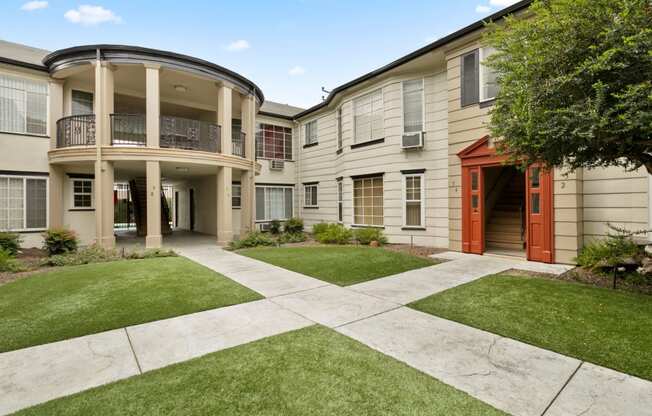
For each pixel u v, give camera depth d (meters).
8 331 3.68
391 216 11.12
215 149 11.84
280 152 16.69
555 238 7.48
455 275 6.53
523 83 4.62
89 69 10.09
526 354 3.10
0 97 9.93
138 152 9.73
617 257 5.84
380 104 11.51
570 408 2.26
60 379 2.68
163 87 12.28
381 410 2.23
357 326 3.84
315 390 2.48
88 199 11.66
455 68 9.21
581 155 4.70
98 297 4.93
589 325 3.74
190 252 9.81
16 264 7.31
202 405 2.30
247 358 3.02
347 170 12.72
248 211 12.58
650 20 3.72
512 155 5.57
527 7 7.40
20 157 10.19
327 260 8.04
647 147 4.34
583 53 4.23
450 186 9.46
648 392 2.45
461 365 2.89
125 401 2.35
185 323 3.94
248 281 6.07
